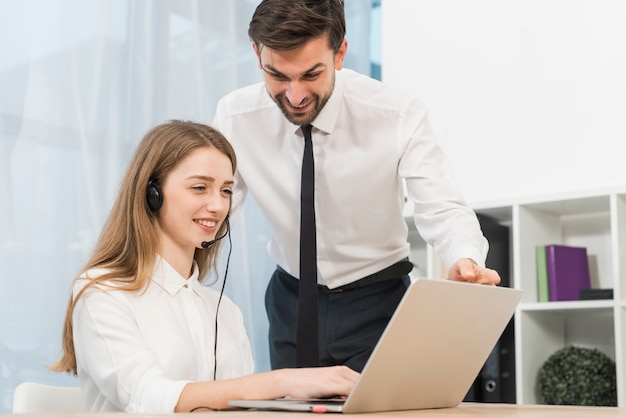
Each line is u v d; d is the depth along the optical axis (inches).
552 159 119.7
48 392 66.4
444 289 43.3
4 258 107.7
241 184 86.0
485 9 128.8
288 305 85.1
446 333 46.3
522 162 122.5
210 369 65.5
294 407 42.8
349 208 81.5
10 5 111.2
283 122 81.5
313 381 46.8
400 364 43.6
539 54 122.6
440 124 131.7
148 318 60.6
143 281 61.4
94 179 116.1
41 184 111.4
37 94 112.3
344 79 80.7
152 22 124.0
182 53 127.5
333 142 80.6
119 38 120.8
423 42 135.3
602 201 108.3
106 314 57.5
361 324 82.0
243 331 73.0
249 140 83.6
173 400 50.5
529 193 121.2
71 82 115.2
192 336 64.9
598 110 116.3
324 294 83.4
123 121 119.8
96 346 56.7
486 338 51.8
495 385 111.1
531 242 113.6
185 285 65.6
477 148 127.3
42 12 113.8
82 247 113.9
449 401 52.7
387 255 82.9
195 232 64.7
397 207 82.3
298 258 83.8
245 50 137.3
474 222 73.9
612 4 116.3
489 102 126.9
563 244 119.2
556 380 106.4
